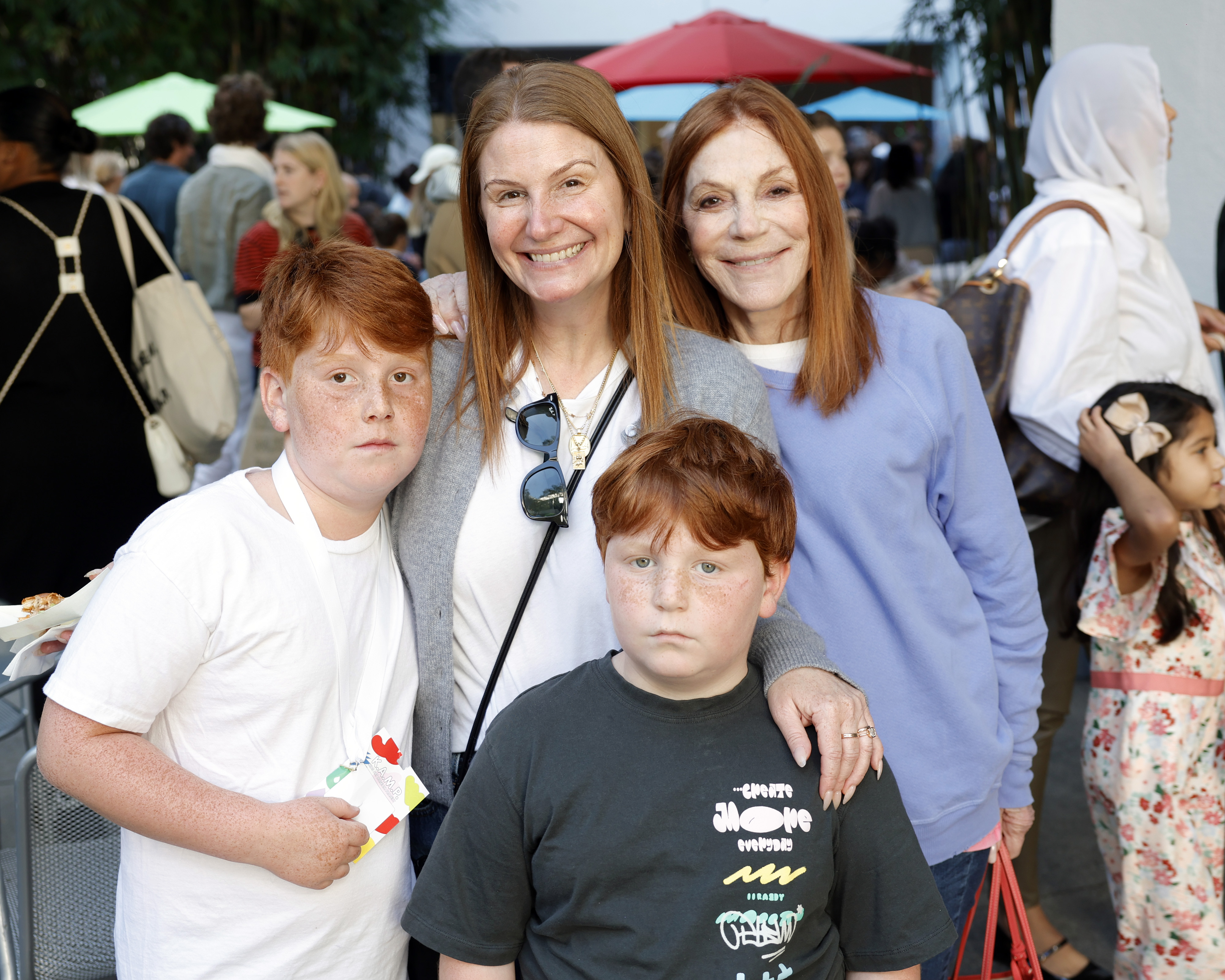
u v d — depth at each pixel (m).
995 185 3.93
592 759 1.21
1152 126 2.48
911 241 6.91
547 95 1.33
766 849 1.17
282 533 1.26
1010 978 1.69
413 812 1.49
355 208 6.86
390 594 1.39
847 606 1.57
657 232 1.44
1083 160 2.57
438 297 1.59
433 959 1.45
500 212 1.36
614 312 1.50
